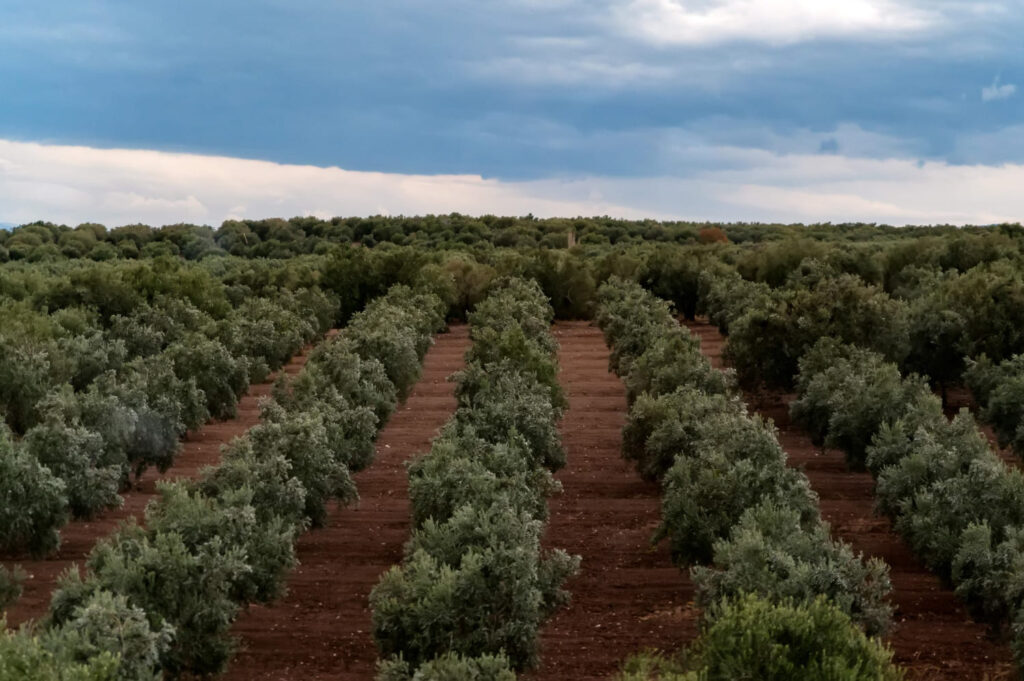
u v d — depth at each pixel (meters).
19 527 16.53
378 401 26.56
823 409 25.41
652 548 19.55
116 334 37.28
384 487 24.47
